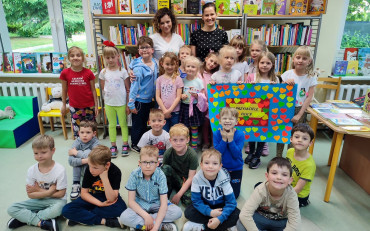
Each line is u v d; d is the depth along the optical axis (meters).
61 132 3.42
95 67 3.38
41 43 3.55
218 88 2.30
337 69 3.32
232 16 2.85
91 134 2.16
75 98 2.81
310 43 3.30
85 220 1.75
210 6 2.65
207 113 2.79
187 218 1.78
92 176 1.81
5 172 2.46
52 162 1.82
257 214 1.61
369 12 3.34
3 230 1.74
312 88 2.40
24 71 3.43
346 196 2.15
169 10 2.67
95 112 2.94
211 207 1.79
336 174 2.48
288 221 1.52
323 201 2.08
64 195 1.86
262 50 2.66
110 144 3.11
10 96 3.34
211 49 2.77
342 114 2.21
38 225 1.75
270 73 2.43
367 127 1.92
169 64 2.51
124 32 3.00
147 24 3.03
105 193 1.76
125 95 2.79
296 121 2.36
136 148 2.88
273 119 2.31
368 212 1.96
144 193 1.75
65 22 3.43
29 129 3.22
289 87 2.22
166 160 2.08
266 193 1.52
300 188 1.87
